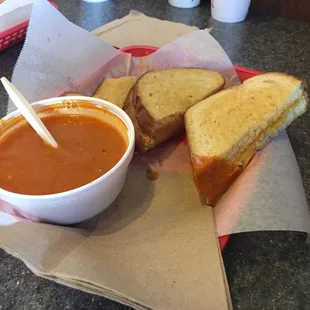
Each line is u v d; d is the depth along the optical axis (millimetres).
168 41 1187
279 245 610
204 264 546
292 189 606
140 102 765
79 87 875
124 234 609
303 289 551
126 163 588
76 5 1469
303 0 1297
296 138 818
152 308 469
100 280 487
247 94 764
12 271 582
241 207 587
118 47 1154
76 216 591
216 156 658
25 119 683
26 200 532
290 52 1175
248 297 543
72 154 632
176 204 669
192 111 758
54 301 544
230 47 1206
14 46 1171
